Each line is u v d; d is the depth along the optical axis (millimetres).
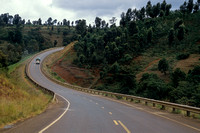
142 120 11812
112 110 16875
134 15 149500
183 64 68312
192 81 42594
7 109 10992
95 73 88438
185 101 33250
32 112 13336
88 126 9234
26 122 9875
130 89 51844
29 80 59469
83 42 123000
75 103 22781
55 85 60156
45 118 11375
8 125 8984
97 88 64250
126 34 111625
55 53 145500
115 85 61344
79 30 180625
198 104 32562
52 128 8484
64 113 13945
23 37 186375
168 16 132750
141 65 80188
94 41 117188
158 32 111875
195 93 34469
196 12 131500
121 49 96188
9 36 157000
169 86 42281
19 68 83500
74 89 54531
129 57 88500
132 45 100875
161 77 62344
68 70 93125
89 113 14391
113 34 115625
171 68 67375
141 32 113812
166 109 19438
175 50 86875
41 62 108750
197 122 12578
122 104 23438
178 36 95188
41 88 42438
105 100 28594
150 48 96688
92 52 105375
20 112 11516
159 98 41594
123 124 10086
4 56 38625
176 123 11398
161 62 63906
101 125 9609
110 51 97438
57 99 27688
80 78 83875
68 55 115938
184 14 130000
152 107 21344
